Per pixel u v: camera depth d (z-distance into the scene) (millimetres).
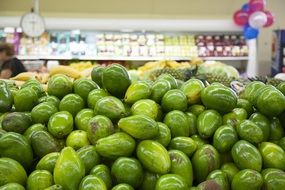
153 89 1245
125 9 6996
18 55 6070
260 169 1010
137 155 1007
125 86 1251
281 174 972
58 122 1119
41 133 1092
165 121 1146
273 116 1180
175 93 1206
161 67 4082
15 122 1146
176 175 953
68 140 1105
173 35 6621
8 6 6762
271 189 954
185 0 7105
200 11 7148
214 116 1154
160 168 967
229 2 7145
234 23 6402
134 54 6242
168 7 7094
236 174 989
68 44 6227
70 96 1255
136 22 6332
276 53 6441
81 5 6883
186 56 6305
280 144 1134
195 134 1167
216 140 1085
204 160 1033
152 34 6539
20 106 1288
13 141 1018
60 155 961
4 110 1290
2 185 924
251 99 1255
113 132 1073
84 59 6219
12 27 6293
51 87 1329
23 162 1028
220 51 6457
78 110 1238
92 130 1066
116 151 999
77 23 6234
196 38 6566
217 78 2920
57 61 6195
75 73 3086
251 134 1072
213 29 6461
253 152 1021
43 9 6801
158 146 999
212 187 930
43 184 932
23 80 3023
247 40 6434
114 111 1113
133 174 962
